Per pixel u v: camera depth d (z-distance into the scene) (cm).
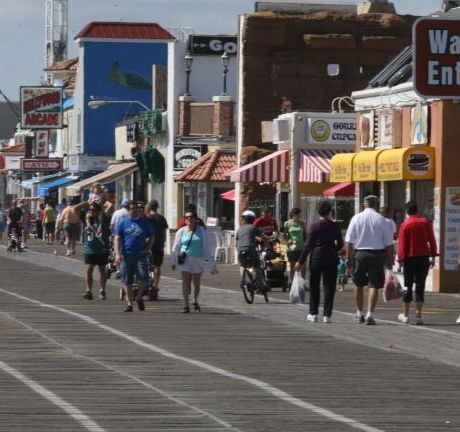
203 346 4581
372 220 5516
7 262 11044
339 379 3781
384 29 11462
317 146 10225
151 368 3944
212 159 12888
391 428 2953
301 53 11394
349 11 11912
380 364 4159
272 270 7556
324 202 5612
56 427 2895
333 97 11419
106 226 6706
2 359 4119
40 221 18025
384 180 8306
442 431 2928
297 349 4547
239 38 11481
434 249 5594
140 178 15300
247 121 11369
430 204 8125
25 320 5466
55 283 8131
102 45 18788
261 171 10294
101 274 6731
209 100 14225
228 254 11494
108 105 18762
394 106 8544
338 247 5588
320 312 6109
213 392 3469
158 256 6738
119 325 5303
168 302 6606
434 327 5453
